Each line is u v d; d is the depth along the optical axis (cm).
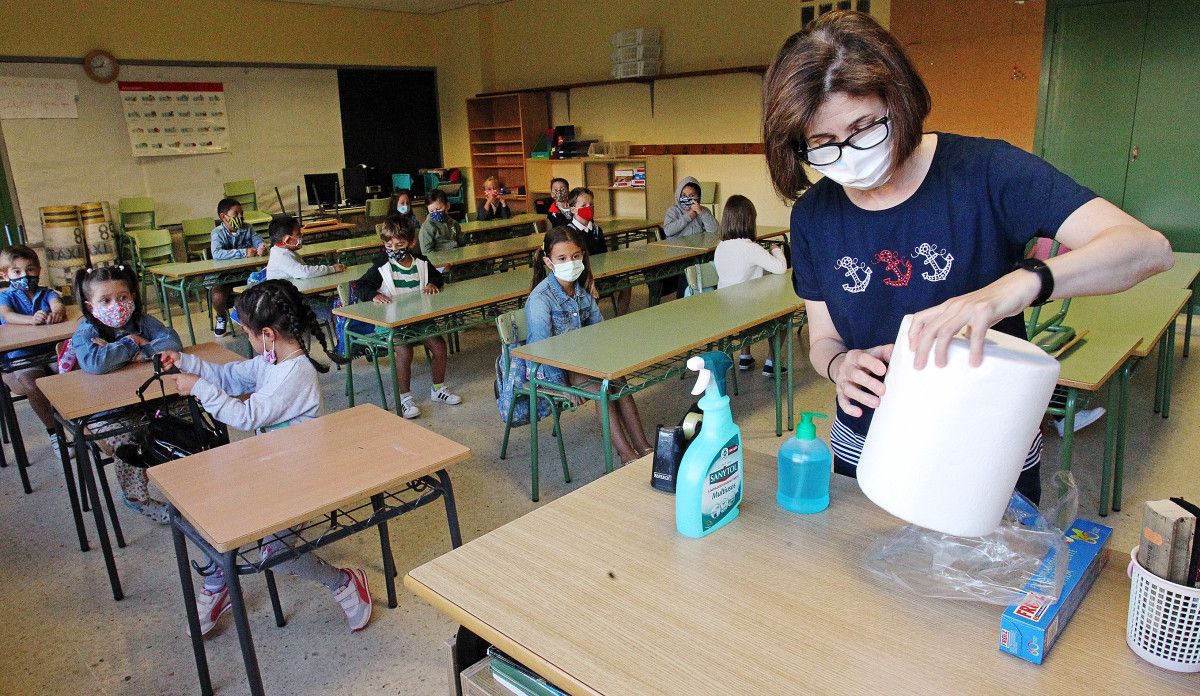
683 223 635
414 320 370
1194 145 525
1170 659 83
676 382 442
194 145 830
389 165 999
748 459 143
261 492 169
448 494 191
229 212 640
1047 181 101
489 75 978
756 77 739
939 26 612
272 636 226
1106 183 565
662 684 85
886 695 82
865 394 100
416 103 1015
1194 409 370
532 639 94
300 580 255
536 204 885
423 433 200
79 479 316
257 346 231
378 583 250
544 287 328
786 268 425
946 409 84
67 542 287
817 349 128
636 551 113
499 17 959
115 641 227
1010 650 87
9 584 260
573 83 873
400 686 204
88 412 233
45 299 368
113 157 779
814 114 98
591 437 369
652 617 97
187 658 218
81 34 745
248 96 863
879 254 115
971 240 108
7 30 702
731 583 104
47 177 741
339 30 926
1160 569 82
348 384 404
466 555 114
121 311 274
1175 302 331
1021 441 83
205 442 231
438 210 649
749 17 732
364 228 889
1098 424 354
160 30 793
